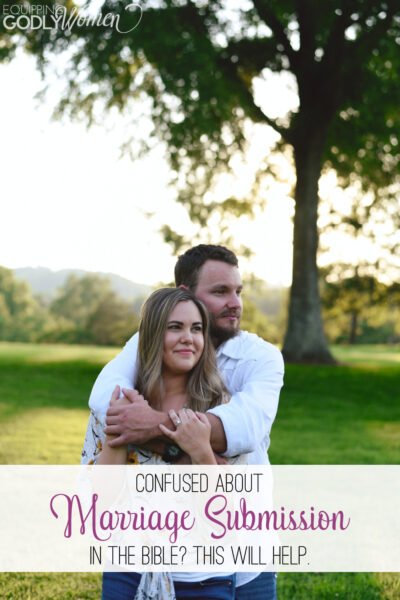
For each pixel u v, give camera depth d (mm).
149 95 17766
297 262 20828
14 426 9891
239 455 2336
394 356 32125
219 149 19516
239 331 2715
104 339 72062
